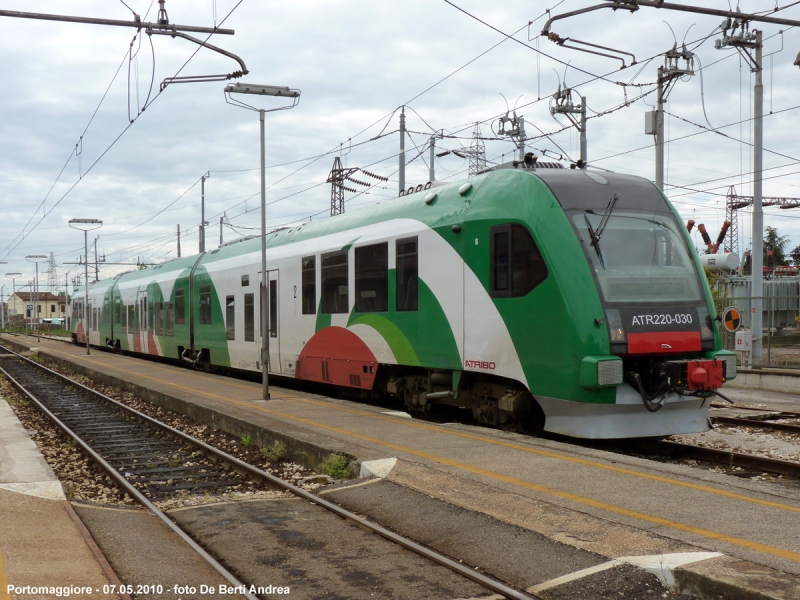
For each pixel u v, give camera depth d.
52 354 38.50
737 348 20.58
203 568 6.16
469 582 5.58
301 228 17.86
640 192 10.93
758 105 21.28
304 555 6.35
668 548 5.46
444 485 7.70
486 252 11.17
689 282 10.47
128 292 35.09
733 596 4.66
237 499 8.61
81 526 6.82
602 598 5.00
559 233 10.18
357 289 14.59
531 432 11.29
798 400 17.42
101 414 18.22
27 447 11.54
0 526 6.68
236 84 15.25
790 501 6.64
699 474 7.70
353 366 14.77
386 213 13.99
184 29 12.18
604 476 7.69
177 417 16.45
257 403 15.29
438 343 12.17
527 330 10.41
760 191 21.52
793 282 31.61
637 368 10.10
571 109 24.42
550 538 6.00
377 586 5.57
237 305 20.88
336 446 9.86
